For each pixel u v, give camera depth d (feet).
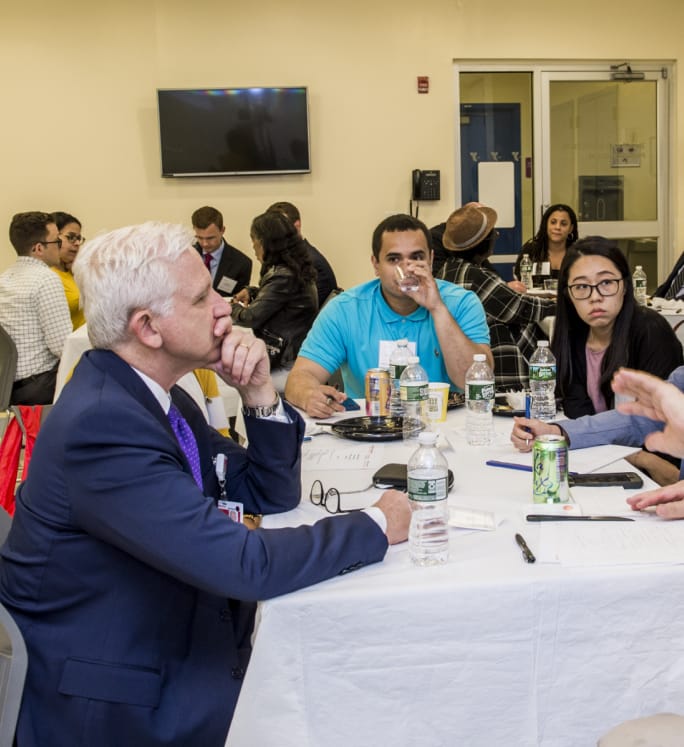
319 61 20.68
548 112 21.99
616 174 22.53
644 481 5.51
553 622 4.01
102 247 4.15
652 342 7.69
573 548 4.30
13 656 3.87
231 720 4.04
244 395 5.13
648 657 4.07
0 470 8.53
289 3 20.42
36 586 3.93
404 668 3.99
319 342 8.85
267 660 3.94
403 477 5.56
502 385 10.84
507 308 10.86
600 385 7.73
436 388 7.34
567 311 7.96
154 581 4.03
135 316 4.10
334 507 5.24
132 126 20.36
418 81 20.99
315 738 4.00
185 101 20.16
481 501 5.18
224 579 3.82
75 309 16.79
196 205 20.80
